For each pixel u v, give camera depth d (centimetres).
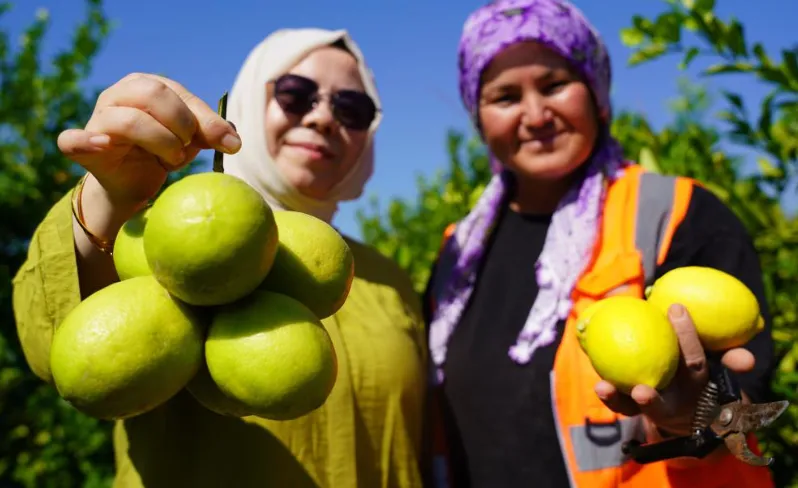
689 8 309
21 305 183
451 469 260
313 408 134
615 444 223
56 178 588
